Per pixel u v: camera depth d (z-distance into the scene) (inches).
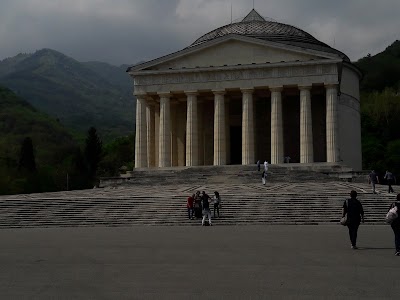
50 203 1731.1
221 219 1514.5
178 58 2787.9
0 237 1216.8
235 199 1675.7
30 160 4712.1
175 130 3061.0
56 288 598.2
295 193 1728.6
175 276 664.4
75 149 6156.5
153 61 2785.4
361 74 3499.0
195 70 2711.6
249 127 2647.6
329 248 914.1
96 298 548.1
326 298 539.2
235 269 710.5
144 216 1582.2
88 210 1659.7
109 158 5354.3
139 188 2214.6
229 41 2753.4
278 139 2613.2
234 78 2689.5
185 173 2529.5
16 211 1676.9
